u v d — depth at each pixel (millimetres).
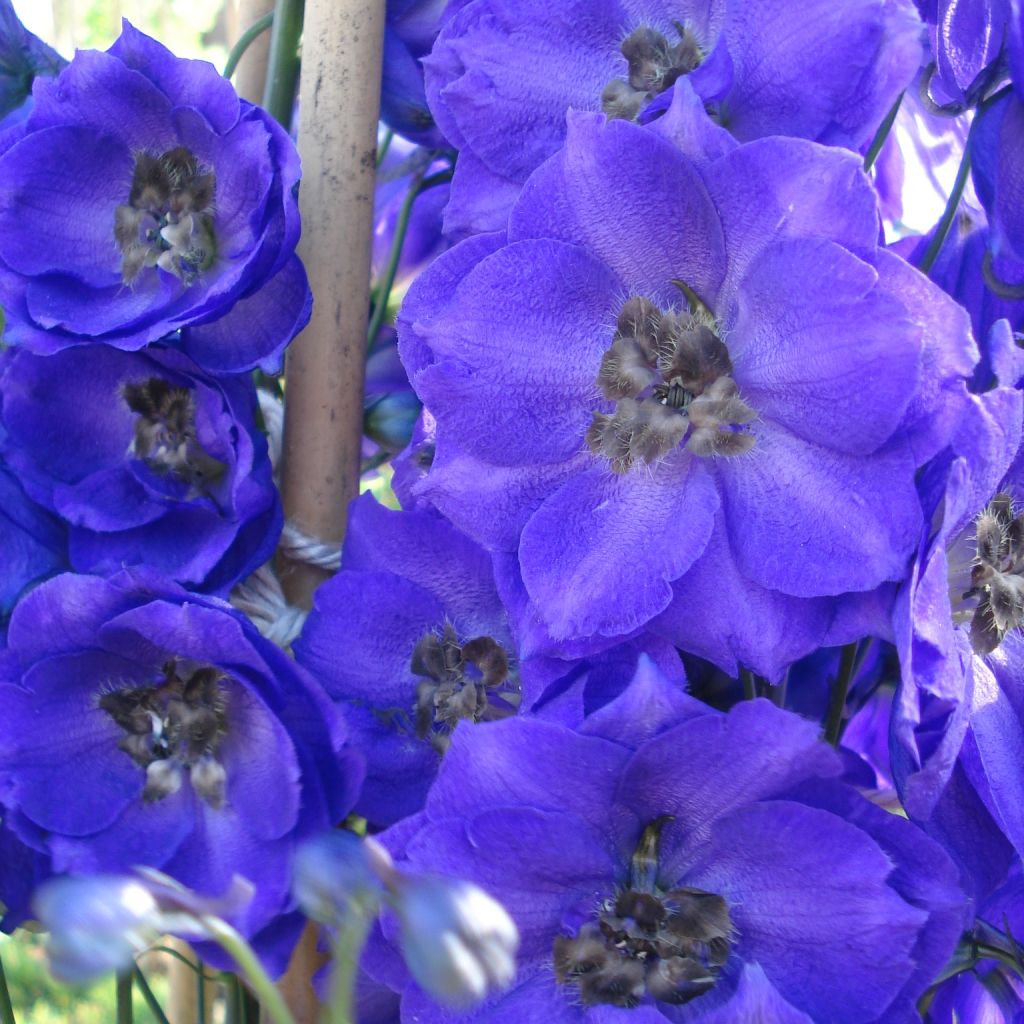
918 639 325
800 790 332
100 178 375
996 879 343
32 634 350
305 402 381
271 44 398
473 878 333
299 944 377
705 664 361
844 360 333
